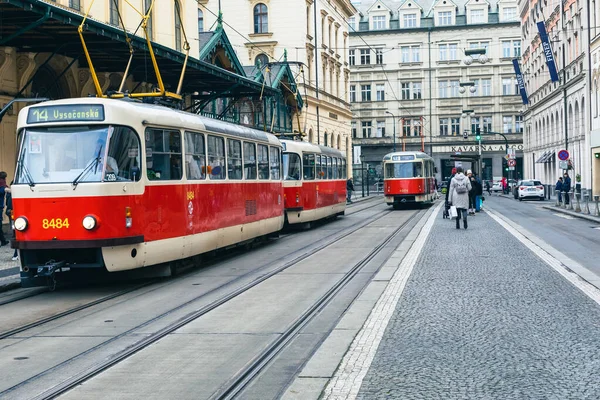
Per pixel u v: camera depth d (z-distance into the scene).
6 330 9.57
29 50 21.20
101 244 11.86
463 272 13.48
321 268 15.04
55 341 8.84
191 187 14.82
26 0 15.84
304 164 26.16
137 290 12.95
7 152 21.23
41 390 6.67
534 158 70.81
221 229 16.59
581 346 7.66
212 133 16.16
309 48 55.84
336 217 33.69
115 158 12.27
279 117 48.53
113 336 8.99
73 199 11.84
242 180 18.33
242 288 12.59
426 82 85.44
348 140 69.19
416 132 85.69
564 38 54.06
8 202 19.38
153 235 13.14
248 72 46.91
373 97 86.44
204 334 8.95
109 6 27.50
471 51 45.56
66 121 12.24
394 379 6.56
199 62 24.98
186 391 6.51
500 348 7.66
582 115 49.22
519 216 32.41
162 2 31.73
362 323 9.16
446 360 7.21
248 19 54.97
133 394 6.46
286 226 26.56
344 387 6.31
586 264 14.64
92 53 22.52
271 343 8.30
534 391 6.11
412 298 10.82
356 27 87.12
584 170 48.47
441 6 85.56
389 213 36.88
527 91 74.69
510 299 10.56
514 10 85.12
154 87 29.48
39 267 11.98
